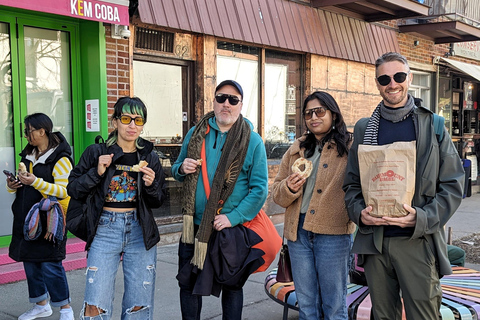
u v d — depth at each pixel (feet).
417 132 8.34
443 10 33.14
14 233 12.14
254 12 23.79
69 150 12.35
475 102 45.93
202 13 21.24
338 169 9.62
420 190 8.21
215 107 10.22
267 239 10.21
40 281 12.64
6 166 17.67
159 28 20.57
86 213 9.41
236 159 10.03
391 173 8.11
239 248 9.81
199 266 9.66
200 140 10.37
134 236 9.67
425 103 38.32
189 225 10.14
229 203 10.12
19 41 17.75
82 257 17.62
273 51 25.98
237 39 22.49
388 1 27.22
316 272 9.98
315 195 9.68
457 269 13.96
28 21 17.90
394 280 8.71
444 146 8.28
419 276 8.27
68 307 12.26
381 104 8.89
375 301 8.77
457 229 26.25
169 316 13.30
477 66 41.65
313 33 26.81
